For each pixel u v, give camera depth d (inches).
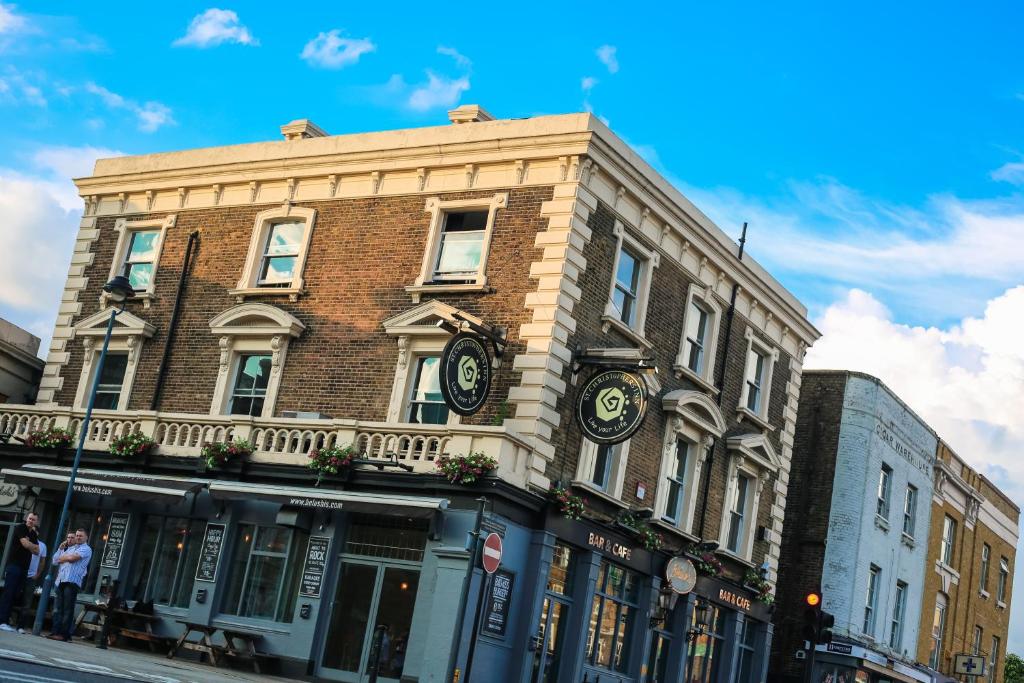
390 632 874.8
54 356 1151.6
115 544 1015.6
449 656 831.7
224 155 1117.1
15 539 1058.1
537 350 916.0
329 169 1055.0
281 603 923.4
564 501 910.4
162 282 1118.4
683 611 1085.1
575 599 956.6
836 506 1371.8
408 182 1019.3
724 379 1145.4
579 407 924.0
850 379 1403.8
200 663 919.0
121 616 979.9
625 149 987.3
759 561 1205.7
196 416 1002.7
